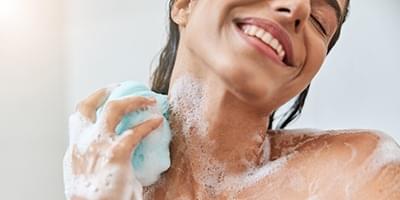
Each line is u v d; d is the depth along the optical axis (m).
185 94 0.68
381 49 1.26
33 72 1.56
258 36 0.61
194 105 0.68
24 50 1.56
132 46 1.47
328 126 1.25
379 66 1.26
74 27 1.54
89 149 0.63
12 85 1.56
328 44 0.71
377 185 0.59
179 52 0.71
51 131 1.56
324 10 0.66
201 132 0.68
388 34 1.26
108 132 0.63
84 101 0.69
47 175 1.56
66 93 1.55
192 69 0.67
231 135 0.67
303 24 0.61
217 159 0.68
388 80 1.25
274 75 0.62
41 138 1.56
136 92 0.69
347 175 0.61
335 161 0.63
